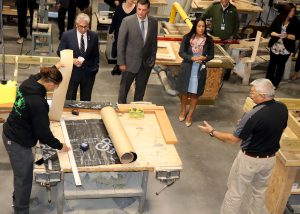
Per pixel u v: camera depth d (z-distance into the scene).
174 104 6.80
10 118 3.58
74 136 3.93
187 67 5.77
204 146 5.79
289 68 8.18
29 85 3.44
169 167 3.72
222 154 5.66
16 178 3.78
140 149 3.89
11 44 8.04
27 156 3.67
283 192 4.32
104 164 3.62
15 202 3.93
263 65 8.69
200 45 5.66
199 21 5.56
